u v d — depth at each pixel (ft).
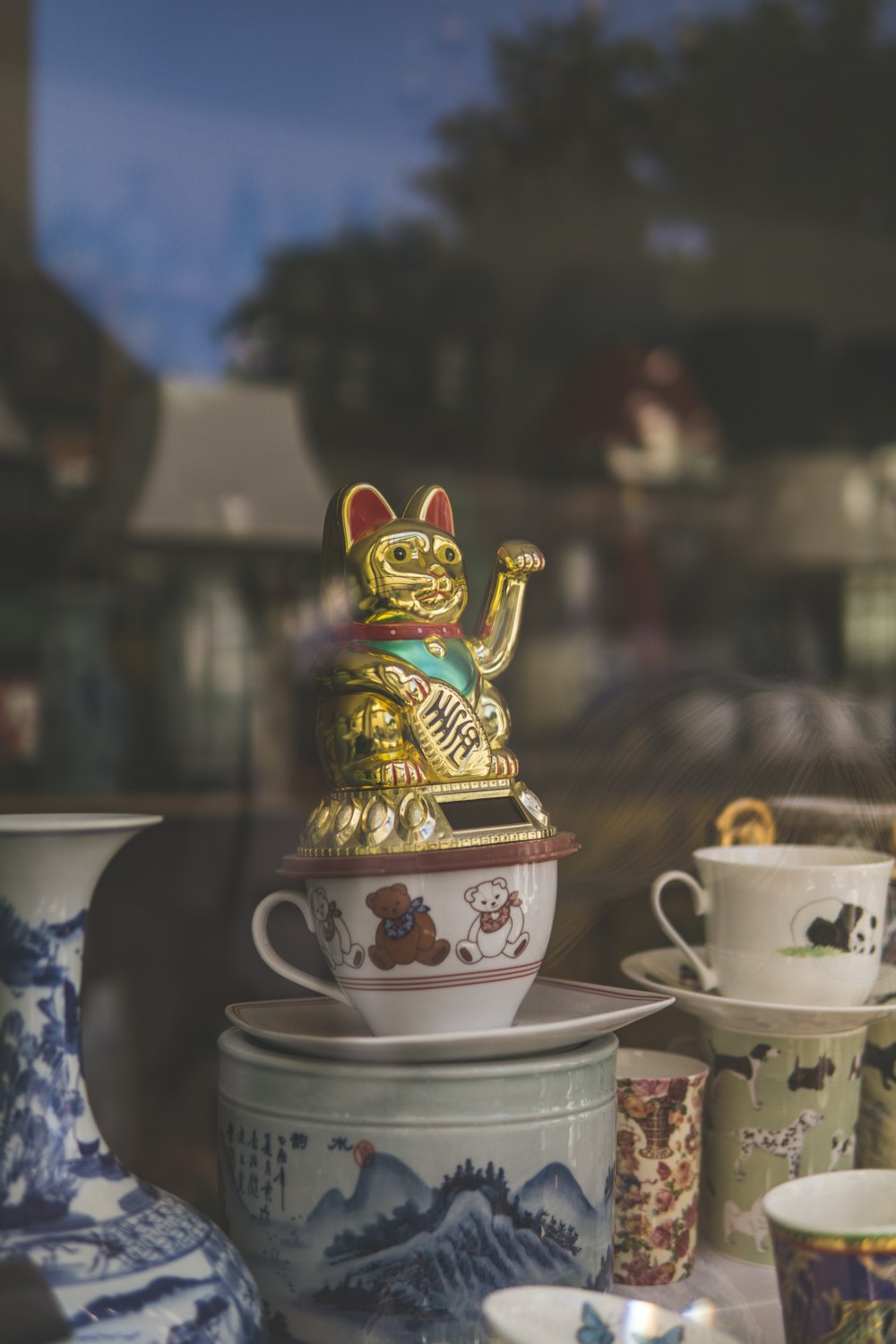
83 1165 1.29
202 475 5.29
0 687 4.86
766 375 8.89
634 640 7.64
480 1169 1.37
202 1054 3.23
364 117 8.06
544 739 1.95
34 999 1.30
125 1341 1.13
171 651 4.64
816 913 1.67
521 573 1.62
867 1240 1.27
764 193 9.37
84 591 4.86
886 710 2.03
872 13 8.84
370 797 1.43
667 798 1.83
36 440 6.47
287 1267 1.40
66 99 7.17
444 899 1.40
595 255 8.93
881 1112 1.81
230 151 7.66
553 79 8.50
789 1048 1.70
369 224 8.14
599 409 8.01
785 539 7.91
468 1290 1.36
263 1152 1.42
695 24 8.64
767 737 1.87
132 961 3.38
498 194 8.55
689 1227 1.66
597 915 1.82
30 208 7.06
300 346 7.77
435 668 1.47
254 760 4.56
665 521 8.06
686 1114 1.65
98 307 7.11
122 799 4.45
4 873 1.30
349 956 1.44
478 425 8.23
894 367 9.46
